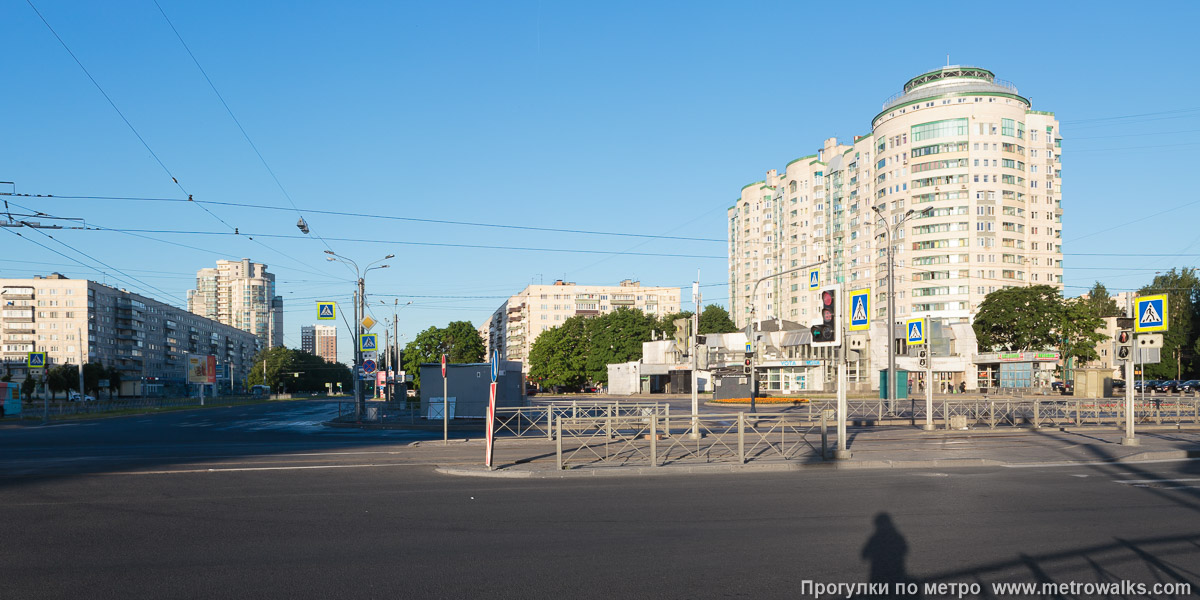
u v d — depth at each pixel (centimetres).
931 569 749
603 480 1423
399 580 718
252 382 16462
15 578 732
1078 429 2644
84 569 764
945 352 6750
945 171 9431
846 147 11444
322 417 4562
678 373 8238
